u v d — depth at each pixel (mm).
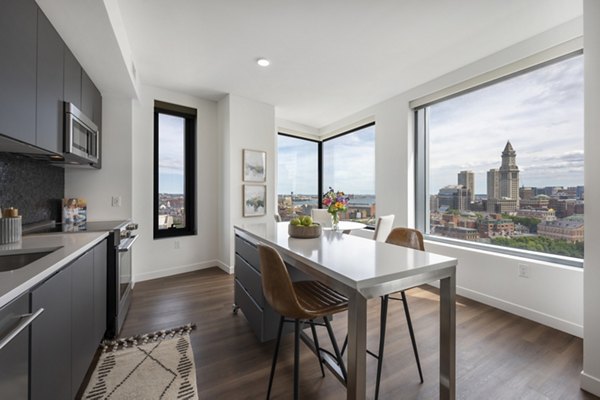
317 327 2258
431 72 3102
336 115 4723
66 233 1956
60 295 1225
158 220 3709
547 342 2041
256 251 2023
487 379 1646
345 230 3416
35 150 1716
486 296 2709
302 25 2262
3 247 1453
